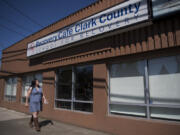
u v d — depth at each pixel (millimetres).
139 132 4488
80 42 6328
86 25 6168
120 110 5184
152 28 4551
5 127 5969
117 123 4988
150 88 4629
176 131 3910
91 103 5992
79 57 6547
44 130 5555
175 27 4121
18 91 10508
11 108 10930
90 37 5930
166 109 4285
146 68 4746
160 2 4301
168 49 4359
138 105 4785
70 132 5305
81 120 6039
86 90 6289
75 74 6887
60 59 7375
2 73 12992
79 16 6945
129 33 5051
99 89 5684
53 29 8328
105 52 5652
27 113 9250
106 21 5500
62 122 6789
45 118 7699
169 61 4402
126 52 5043
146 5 4520
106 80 5586
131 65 5164
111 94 5500
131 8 4863
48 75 8125
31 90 5586
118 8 5207
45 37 8156
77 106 6520
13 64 11562
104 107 5410
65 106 7027
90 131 5430
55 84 7727
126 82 5188
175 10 4039
